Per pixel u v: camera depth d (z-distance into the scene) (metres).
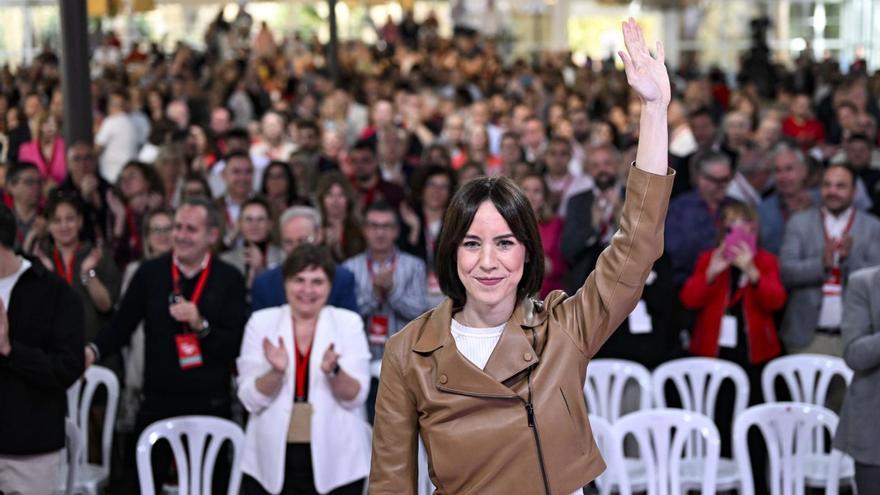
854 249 6.12
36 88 16.83
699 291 6.02
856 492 4.43
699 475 5.21
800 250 6.17
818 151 11.01
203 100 15.68
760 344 6.03
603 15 29.75
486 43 24.23
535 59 25.55
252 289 5.54
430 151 9.10
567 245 6.74
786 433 4.80
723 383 6.00
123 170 7.62
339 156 10.83
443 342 2.57
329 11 16.94
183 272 5.29
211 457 4.73
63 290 4.39
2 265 4.27
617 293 2.55
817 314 6.13
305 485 4.56
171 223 6.32
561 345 2.56
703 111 9.36
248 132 12.03
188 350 5.18
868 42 26.41
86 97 8.20
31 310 4.29
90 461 6.21
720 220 6.37
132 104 14.76
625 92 16.67
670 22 27.16
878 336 4.25
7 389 4.25
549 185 8.81
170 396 5.22
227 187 7.86
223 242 6.77
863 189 8.06
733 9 26.83
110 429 5.42
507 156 10.14
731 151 9.16
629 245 2.52
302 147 10.79
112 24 24.95
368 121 14.16
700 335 6.09
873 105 14.12
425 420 2.57
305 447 4.55
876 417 4.29
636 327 5.95
